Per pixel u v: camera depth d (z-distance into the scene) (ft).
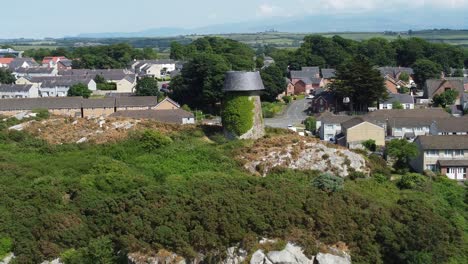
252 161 169.78
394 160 218.38
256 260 124.26
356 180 167.12
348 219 137.59
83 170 161.99
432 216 147.95
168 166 165.78
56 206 141.49
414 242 134.51
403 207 151.33
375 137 250.78
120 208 137.59
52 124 203.92
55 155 177.68
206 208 133.39
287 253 125.80
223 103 190.19
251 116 187.32
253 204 135.95
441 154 217.97
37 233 132.36
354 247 134.00
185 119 308.60
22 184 153.07
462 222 160.66
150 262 124.47
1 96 456.45
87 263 127.44
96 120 203.82
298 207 137.59
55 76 515.91
